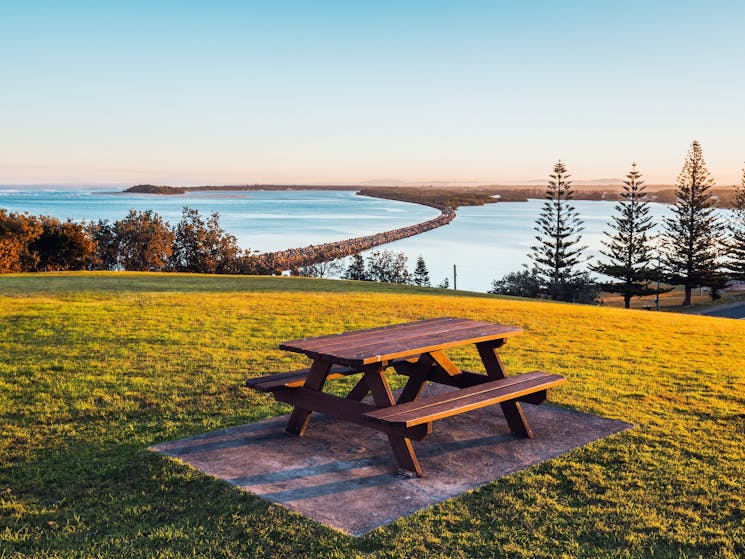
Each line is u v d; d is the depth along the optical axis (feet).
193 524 12.39
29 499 13.48
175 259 218.79
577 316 49.88
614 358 30.53
